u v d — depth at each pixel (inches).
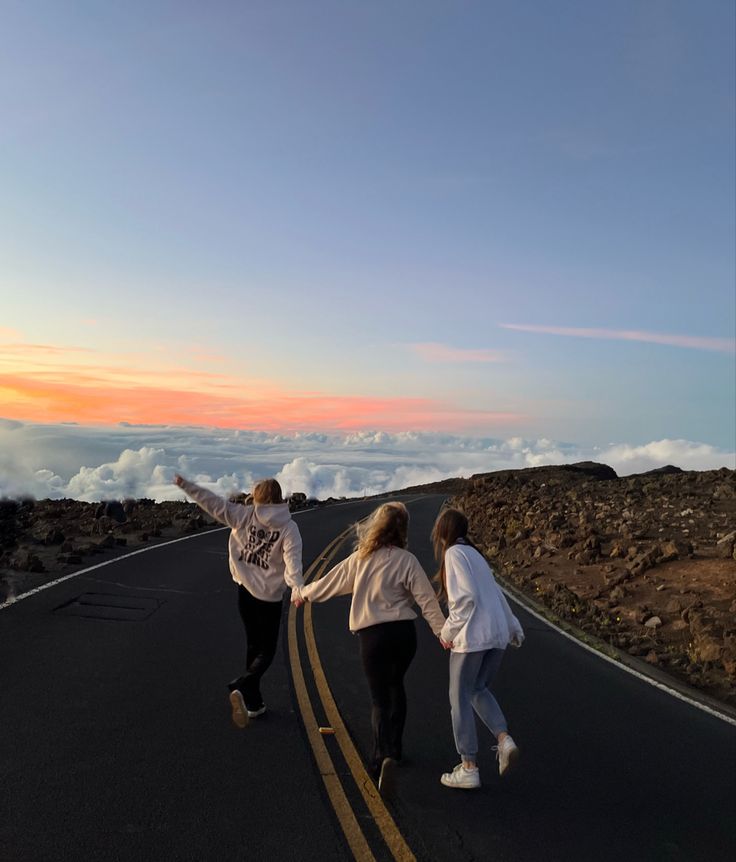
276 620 233.9
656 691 330.6
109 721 223.8
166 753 204.1
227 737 219.8
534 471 1967.3
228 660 301.0
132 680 264.4
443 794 198.1
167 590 429.1
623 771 228.5
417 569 198.4
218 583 463.8
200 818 169.9
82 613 355.3
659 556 616.4
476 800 196.5
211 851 156.3
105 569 473.1
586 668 362.9
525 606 527.8
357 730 237.5
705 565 572.7
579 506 1027.9
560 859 170.2
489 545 861.2
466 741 198.8
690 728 278.5
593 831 185.6
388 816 180.2
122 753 201.3
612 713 290.2
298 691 273.3
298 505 1444.4
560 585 578.2
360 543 202.5
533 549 753.6
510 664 358.6
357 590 199.2
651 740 260.8
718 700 328.8
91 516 753.6
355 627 199.0
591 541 692.7
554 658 378.9
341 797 187.0
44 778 182.5
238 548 232.2
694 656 391.5
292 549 224.1
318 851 160.6
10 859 146.6
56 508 788.0
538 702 297.9
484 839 175.5
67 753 198.2
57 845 153.2
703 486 1134.4
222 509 229.5
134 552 559.5
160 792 180.7
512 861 167.2
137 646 308.3
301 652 335.3
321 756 212.1
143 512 909.2
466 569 199.6
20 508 685.3
